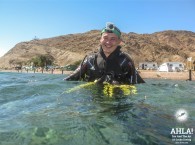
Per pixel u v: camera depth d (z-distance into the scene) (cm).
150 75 608
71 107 76
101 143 49
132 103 81
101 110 72
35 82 148
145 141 50
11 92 112
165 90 120
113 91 102
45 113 70
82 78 134
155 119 64
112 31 118
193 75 565
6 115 71
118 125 59
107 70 121
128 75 126
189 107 80
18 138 52
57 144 49
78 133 54
